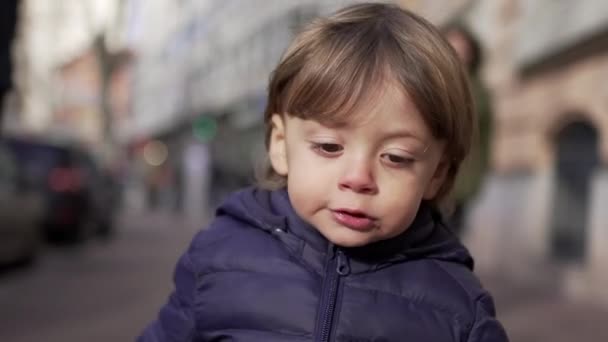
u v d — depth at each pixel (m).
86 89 39.09
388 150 1.36
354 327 1.47
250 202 1.64
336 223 1.39
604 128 6.86
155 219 18.41
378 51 1.38
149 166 25.94
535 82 8.12
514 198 8.40
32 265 8.37
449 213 1.80
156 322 1.68
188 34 28.69
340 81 1.36
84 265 8.61
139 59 34.97
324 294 1.50
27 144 10.23
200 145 22.05
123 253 10.00
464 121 1.47
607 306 6.30
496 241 8.71
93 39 23.11
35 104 31.55
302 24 1.66
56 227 10.10
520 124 8.41
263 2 19.70
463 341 1.49
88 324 5.45
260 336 1.48
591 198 7.05
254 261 1.56
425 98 1.36
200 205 21.44
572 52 7.35
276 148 1.54
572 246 7.30
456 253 1.61
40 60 31.14
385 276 1.52
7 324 5.39
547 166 7.85
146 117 34.59
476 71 3.46
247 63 21.55
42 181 10.02
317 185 1.39
